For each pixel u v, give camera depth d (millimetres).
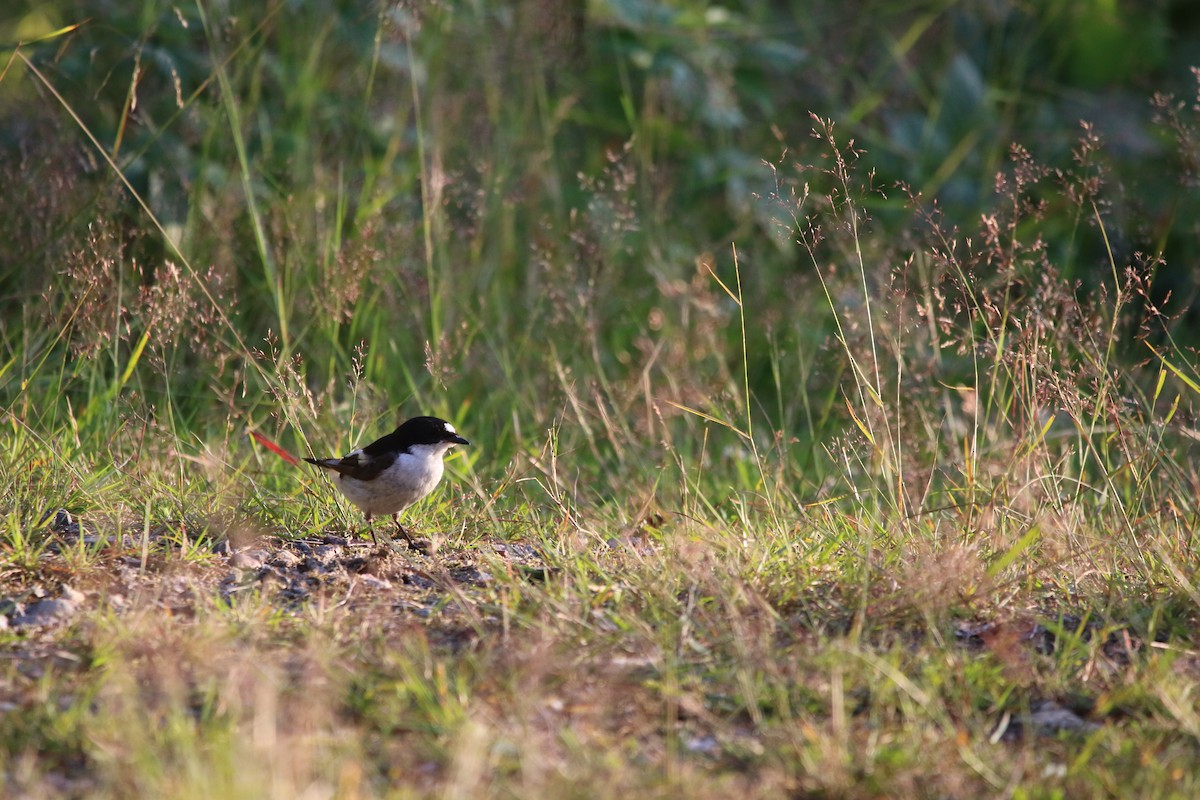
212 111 13164
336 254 11938
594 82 16281
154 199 12688
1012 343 9984
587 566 8297
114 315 11062
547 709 6223
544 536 9125
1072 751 5844
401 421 12094
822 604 7672
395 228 12961
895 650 6617
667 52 15500
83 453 10039
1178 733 5984
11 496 8906
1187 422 11133
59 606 7305
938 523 8812
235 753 5141
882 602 7555
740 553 8227
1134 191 15164
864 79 17781
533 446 11594
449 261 13273
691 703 6055
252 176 13211
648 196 14422
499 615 7488
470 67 15203
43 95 13125
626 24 15703
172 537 8844
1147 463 9273
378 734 5879
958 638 7320
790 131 16750
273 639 6973
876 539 8734
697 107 15570
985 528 8430
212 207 12852
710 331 12383
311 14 14391
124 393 11188
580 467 11242
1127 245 14422
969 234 15148
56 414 10547
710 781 5484
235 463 10664
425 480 9320
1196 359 12375
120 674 6113
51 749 5582
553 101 15633
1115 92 17547
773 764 5648
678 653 6793
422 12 13703
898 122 16375
